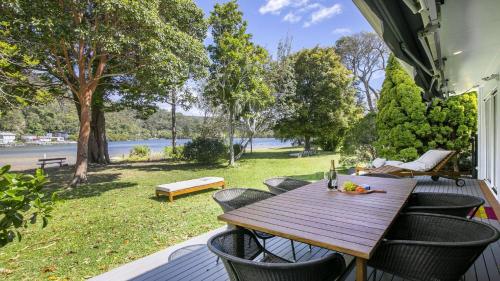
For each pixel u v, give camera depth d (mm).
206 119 13867
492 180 5676
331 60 16625
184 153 13109
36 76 9180
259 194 3320
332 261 1621
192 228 4168
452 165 7777
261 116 13445
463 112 7820
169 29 7352
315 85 16281
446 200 2932
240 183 8164
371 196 2729
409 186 3236
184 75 7961
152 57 6785
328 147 19766
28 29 5715
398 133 8172
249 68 11273
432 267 1676
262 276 1507
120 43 6578
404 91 8078
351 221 1961
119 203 5867
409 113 8078
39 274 2812
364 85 22203
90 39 6238
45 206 1424
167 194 5926
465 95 7898
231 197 3297
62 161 13836
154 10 6891
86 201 6094
